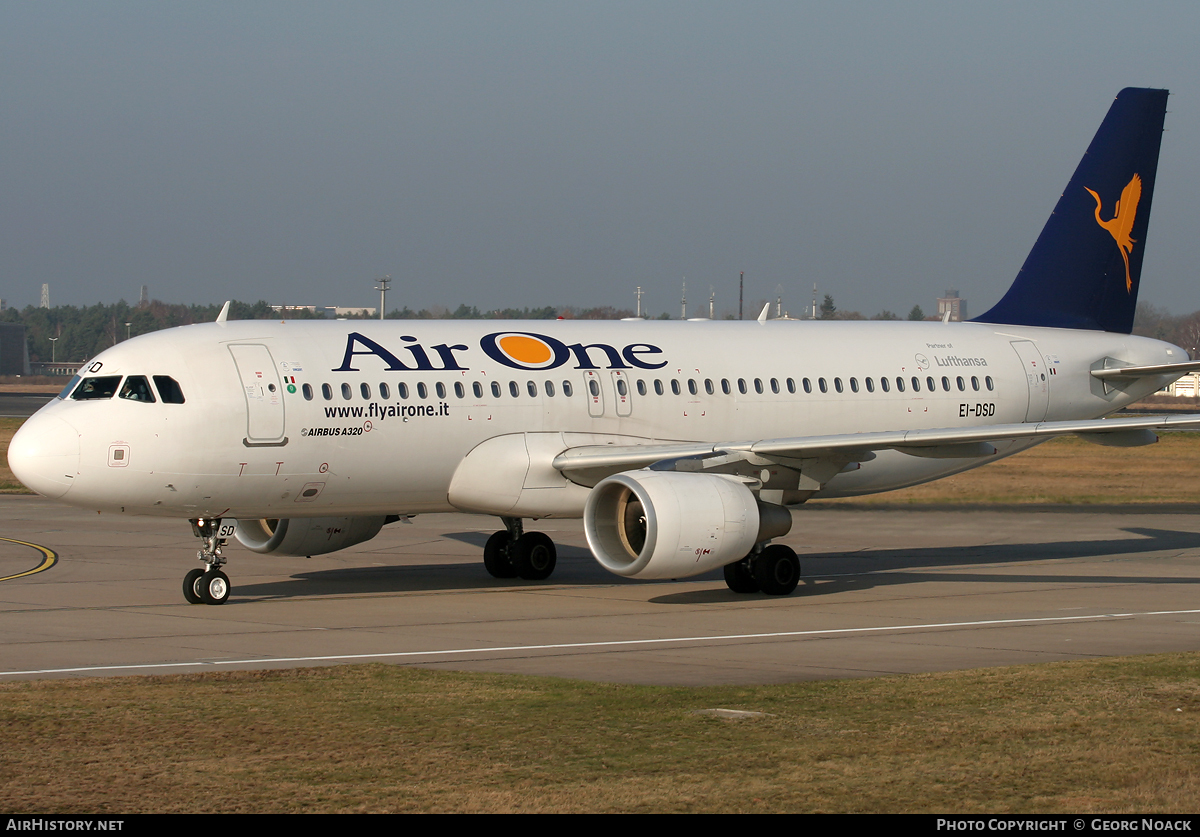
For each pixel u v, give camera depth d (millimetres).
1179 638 66062
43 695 50562
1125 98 112812
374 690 51531
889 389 101562
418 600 81938
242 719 46500
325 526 92500
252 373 79250
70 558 103312
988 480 175875
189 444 76812
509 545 94562
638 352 93812
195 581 79625
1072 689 51625
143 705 48750
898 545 116875
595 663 58719
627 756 41531
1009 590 86938
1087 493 164625
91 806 36469
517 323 93125
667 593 86375
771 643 64562
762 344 99500
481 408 85375
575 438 88562
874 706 48625
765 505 84438
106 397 76875
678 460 83375
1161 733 44656
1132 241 115000
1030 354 108000
